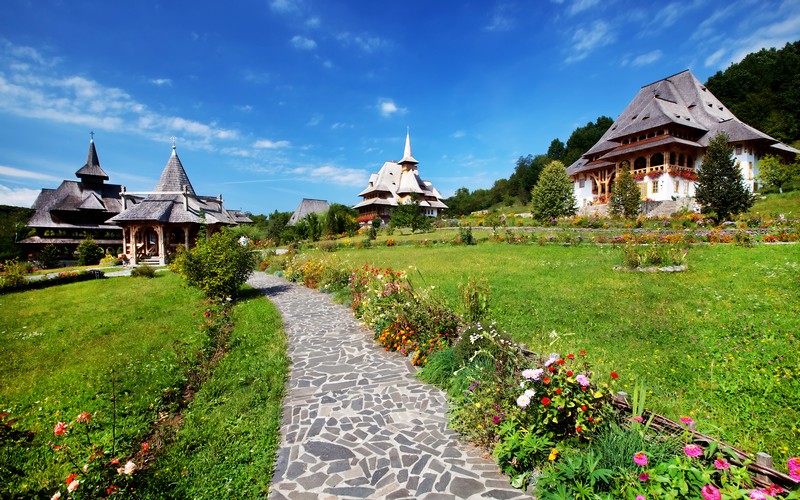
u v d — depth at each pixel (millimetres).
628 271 12664
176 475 3914
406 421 5070
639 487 3014
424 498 3619
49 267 34125
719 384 5176
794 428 4195
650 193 34312
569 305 9273
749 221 18922
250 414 5223
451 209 89875
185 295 14781
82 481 3527
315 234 41438
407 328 7715
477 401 4699
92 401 5703
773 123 50344
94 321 10789
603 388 4059
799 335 6379
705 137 35875
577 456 3516
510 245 22500
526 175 78375
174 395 5789
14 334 9664
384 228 44656
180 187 35625
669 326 7457
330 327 9734
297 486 3838
